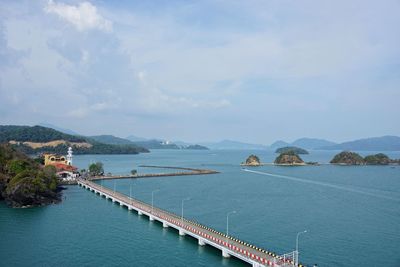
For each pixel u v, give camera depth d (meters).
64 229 134.62
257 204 190.75
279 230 137.62
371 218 158.25
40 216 155.00
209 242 112.69
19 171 194.00
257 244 120.25
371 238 127.56
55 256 105.38
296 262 91.44
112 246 115.44
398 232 135.25
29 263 99.44
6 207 172.75
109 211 169.25
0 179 187.25
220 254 108.94
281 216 161.12
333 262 104.38
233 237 127.56
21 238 122.50
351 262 104.50
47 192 191.50
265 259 94.31
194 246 116.44
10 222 143.50
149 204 189.00
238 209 176.75
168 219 140.38
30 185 177.12
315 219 155.62
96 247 114.25
